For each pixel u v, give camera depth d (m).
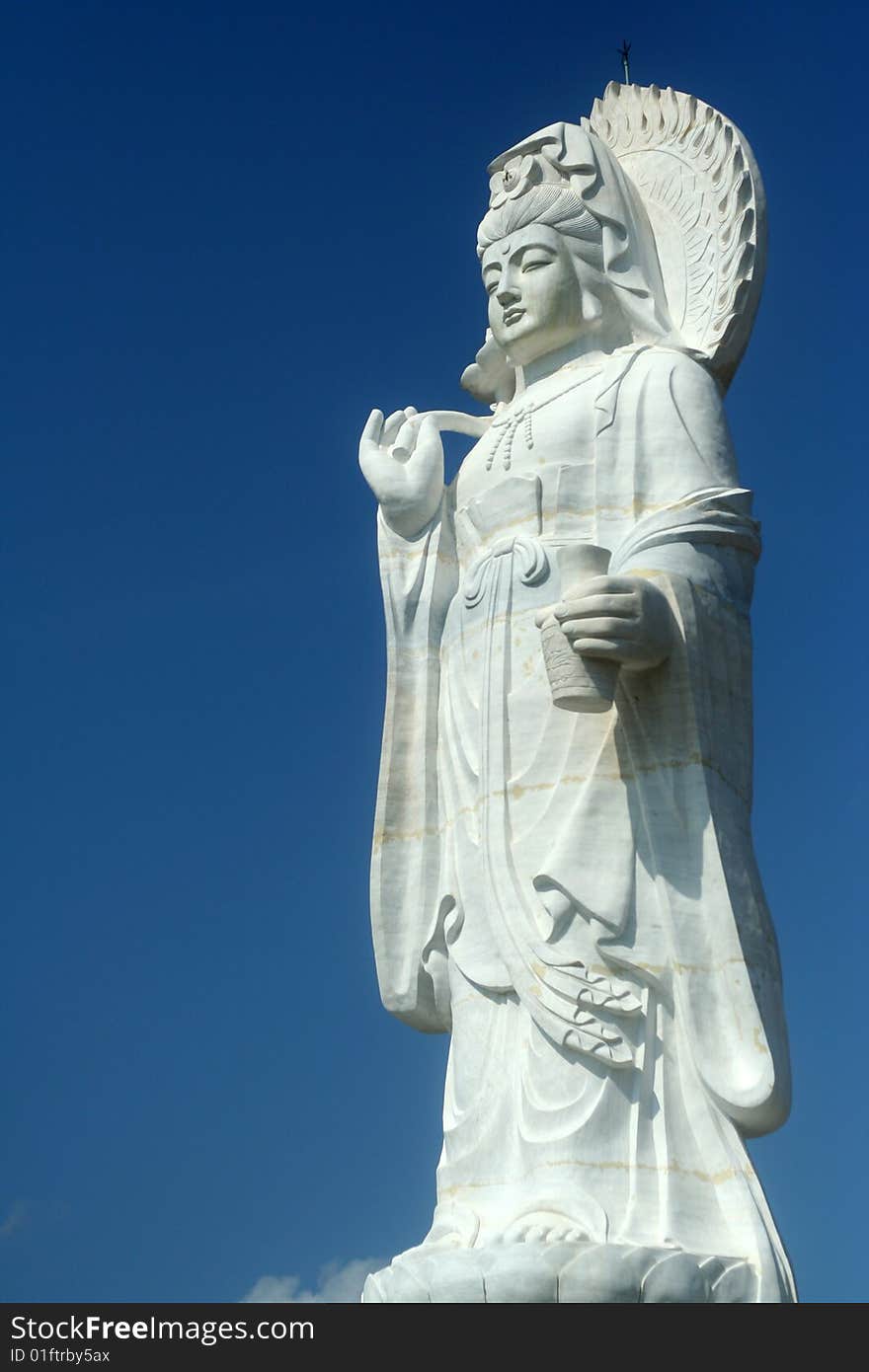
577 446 17.77
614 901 15.93
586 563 16.44
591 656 15.74
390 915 17.53
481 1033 16.27
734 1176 15.31
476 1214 15.45
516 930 16.08
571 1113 15.43
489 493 17.95
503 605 17.23
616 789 16.31
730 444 17.70
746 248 18.22
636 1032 15.70
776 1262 14.90
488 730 16.86
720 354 18.14
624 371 17.83
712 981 15.84
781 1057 15.70
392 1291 15.12
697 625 16.28
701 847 16.08
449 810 17.25
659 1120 15.48
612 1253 14.46
